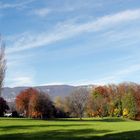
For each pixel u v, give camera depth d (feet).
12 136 177.47
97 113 578.66
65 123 330.95
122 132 203.62
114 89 618.44
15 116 556.51
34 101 528.63
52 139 163.73
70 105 552.41
